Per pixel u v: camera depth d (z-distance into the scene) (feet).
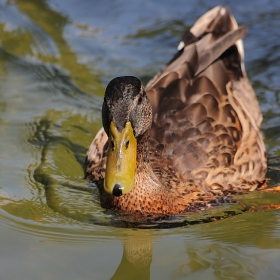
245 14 59.57
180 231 35.78
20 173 41.39
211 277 30.76
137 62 54.75
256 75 52.80
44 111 48.70
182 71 42.14
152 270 31.71
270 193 39.29
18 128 46.57
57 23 59.62
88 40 57.41
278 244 33.88
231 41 44.11
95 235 35.22
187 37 47.09
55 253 33.17
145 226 36.17
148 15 60.34
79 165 42.73
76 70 53.67
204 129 39.14
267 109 48.75
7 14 60.39
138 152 35.29
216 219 36.78
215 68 43.19
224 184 38.52
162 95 40.68
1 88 51.26
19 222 36.14
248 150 40.60
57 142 45.11
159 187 36.29
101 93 50.93
